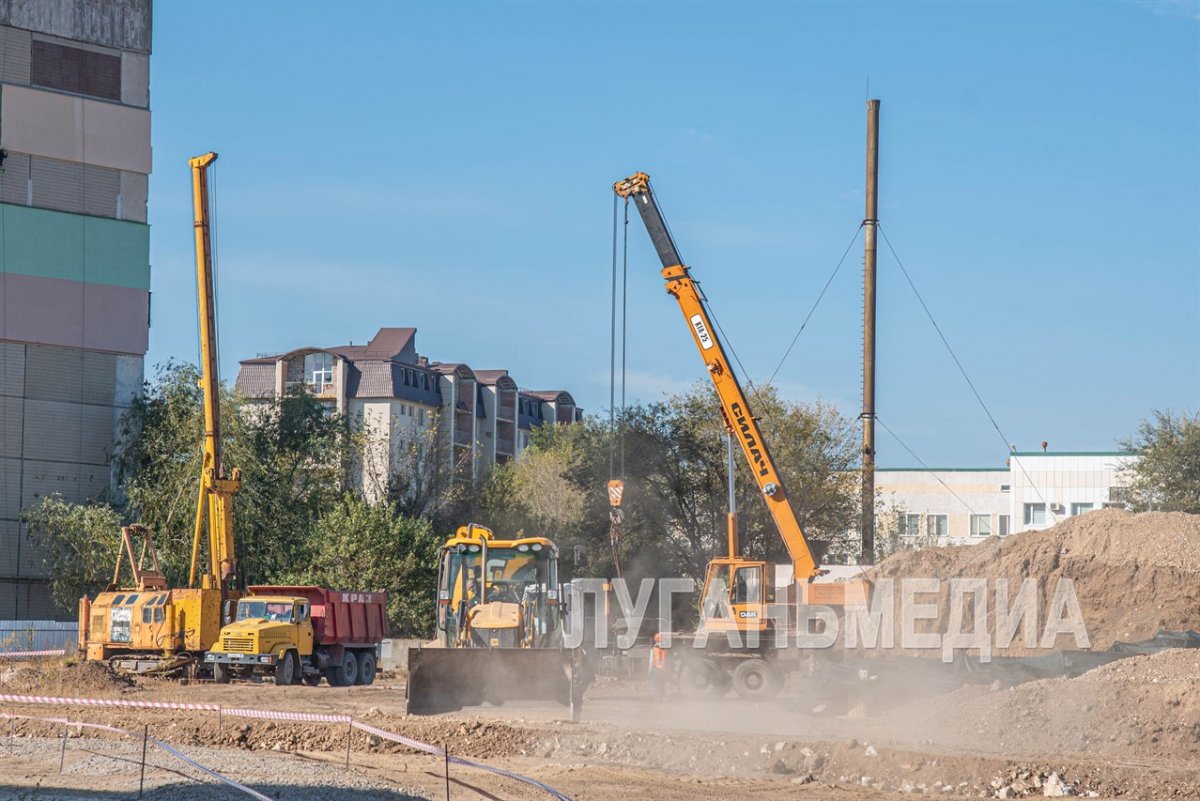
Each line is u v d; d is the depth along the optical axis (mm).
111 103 83625
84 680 46156
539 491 109938
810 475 82375
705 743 27375
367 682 56156
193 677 51156
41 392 79625
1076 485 107875
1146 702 30172
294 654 51188
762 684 41094
